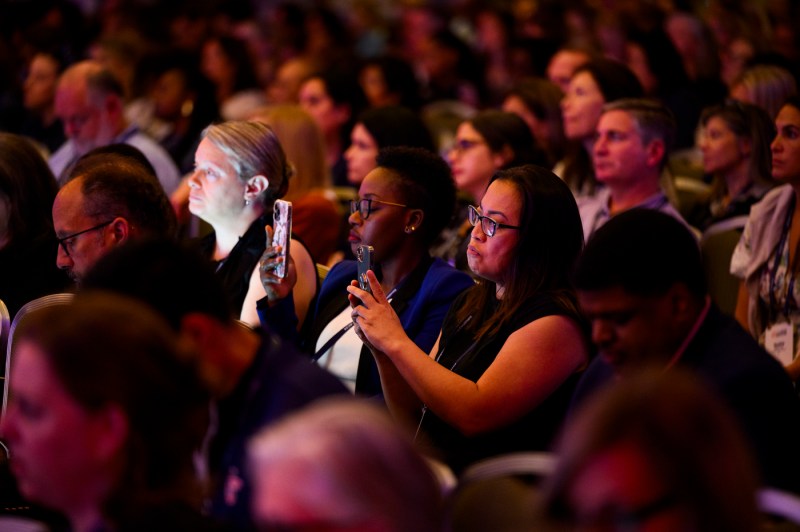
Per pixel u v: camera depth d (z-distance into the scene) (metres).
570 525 2.69
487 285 5.74
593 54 11.65
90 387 3.04
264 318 6.04
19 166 6.96
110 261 3.86
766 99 9.68
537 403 5.20
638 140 8.05
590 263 3.98
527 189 5.41
